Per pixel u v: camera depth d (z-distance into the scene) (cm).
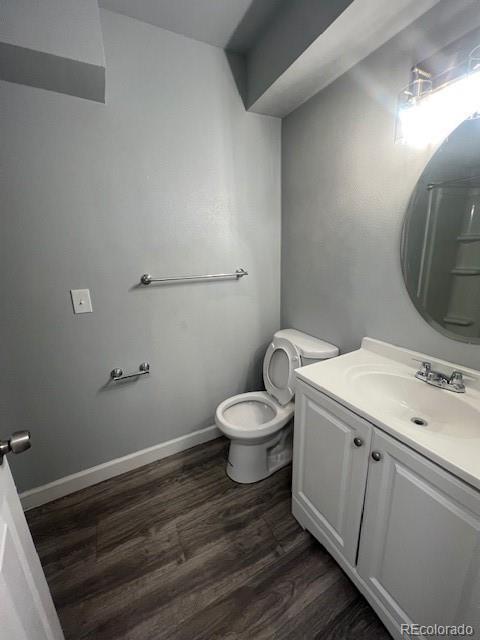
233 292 186
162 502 151
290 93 146
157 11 124
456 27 91
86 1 98
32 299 132
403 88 109
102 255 142
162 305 164
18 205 121
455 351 107
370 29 105
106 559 124
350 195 139
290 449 175
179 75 142
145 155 142
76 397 151
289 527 136
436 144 102
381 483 90
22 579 62
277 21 128
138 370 165
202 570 118
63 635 92
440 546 75
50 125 121
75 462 158
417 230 113
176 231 158
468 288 100
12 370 133
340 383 110
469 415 94
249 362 204
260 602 107
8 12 89
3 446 58
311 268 172
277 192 186
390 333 131
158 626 101
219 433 203
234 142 164
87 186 133
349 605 106
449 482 70
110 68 127
